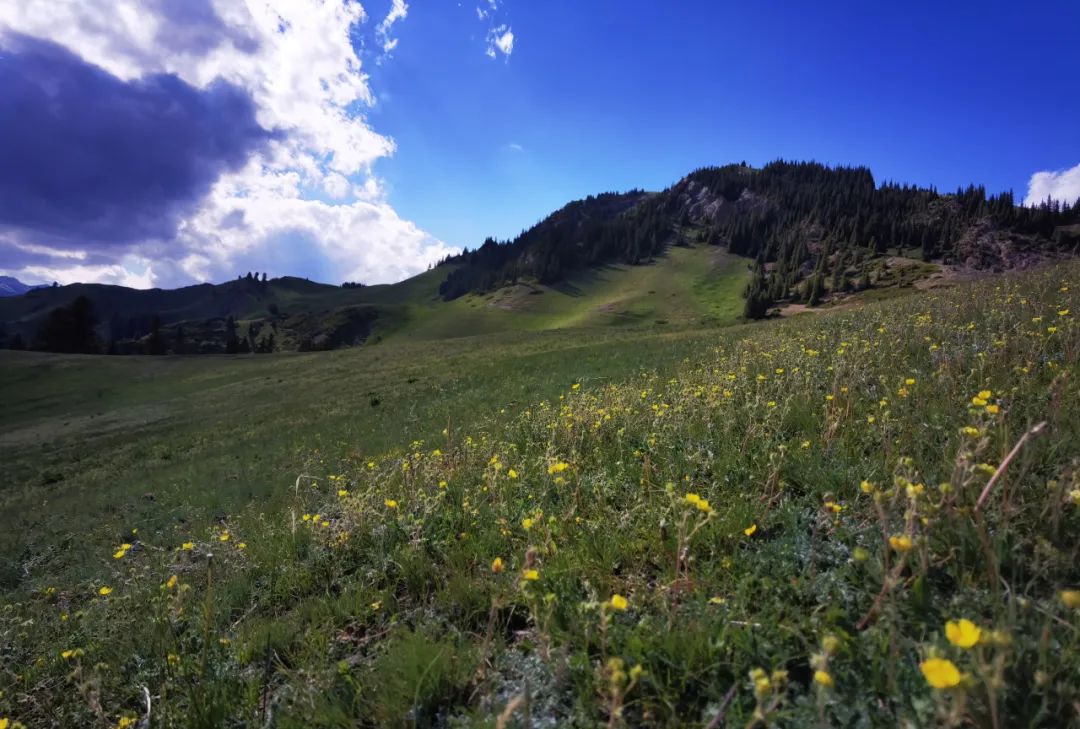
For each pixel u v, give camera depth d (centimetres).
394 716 222
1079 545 217
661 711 197
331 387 3675
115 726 270
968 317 752
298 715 233
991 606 198
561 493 408
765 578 246
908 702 171
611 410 613
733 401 547
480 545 354
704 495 356
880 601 213
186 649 318
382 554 369
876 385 508
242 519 831
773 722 174
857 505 302
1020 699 162
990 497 249
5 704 327
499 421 1100
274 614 354
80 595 641
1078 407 336
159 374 5844
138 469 2209
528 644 247
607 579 282
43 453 3109
